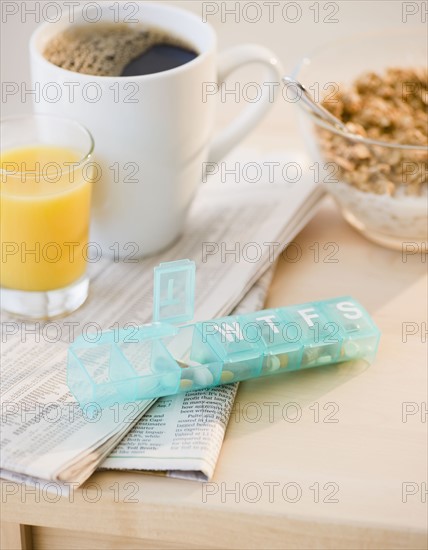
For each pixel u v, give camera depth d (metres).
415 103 0.84
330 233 0.86
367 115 0.83
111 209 0.80
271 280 0.81
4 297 0.78
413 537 0.68
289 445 0.71
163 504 0.69
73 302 0.78
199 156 0.80
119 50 0.79
